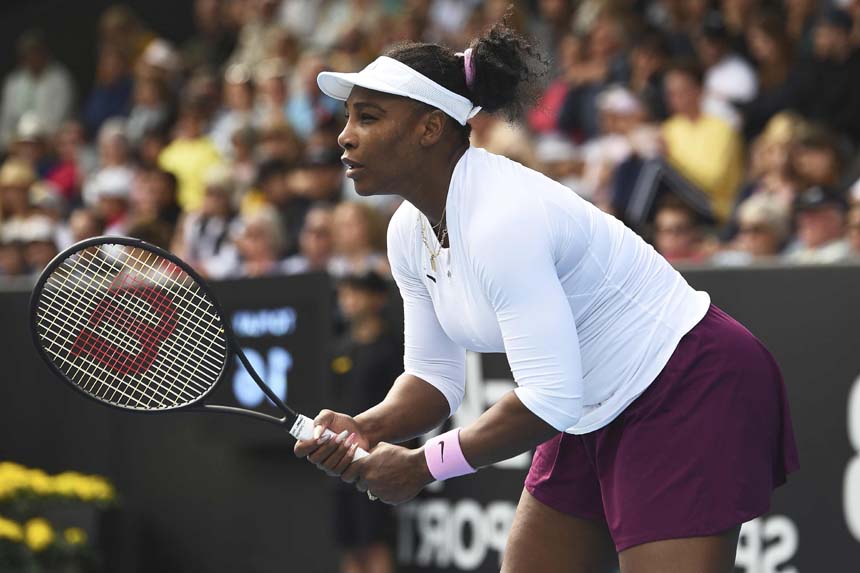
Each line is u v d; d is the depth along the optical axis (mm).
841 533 14898
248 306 18734
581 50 27516
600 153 24469
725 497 9375
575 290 9445
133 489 20375
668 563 9398
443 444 9438
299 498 18766
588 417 9750
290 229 24969
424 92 9188
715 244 20438
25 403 21516
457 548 17609
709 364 9531
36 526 18406
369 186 9469
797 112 24609
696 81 24500
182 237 27094
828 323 15055
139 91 35062
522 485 17062
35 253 26969
